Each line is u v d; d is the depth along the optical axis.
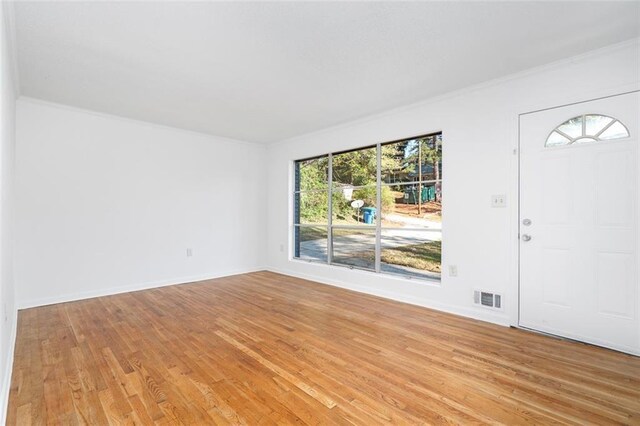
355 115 4.23
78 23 2.17
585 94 2.64
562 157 2.76
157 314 3.40
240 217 5.66
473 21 2.18
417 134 3.79
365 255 4.50
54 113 3.79
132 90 3.36
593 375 2.14
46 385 2.02
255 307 3.65
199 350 2.53
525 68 2.89
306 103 3.77
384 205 4.27
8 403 1.83
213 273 5.28
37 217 3.66
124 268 4.32
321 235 5.18
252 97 3.57
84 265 3.99
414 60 2.73
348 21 2.17
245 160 5.74
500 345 2.62
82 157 3.98
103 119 4.16
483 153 3.21
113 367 2.25
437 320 3.21
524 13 2.09
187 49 2.54
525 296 2.96
